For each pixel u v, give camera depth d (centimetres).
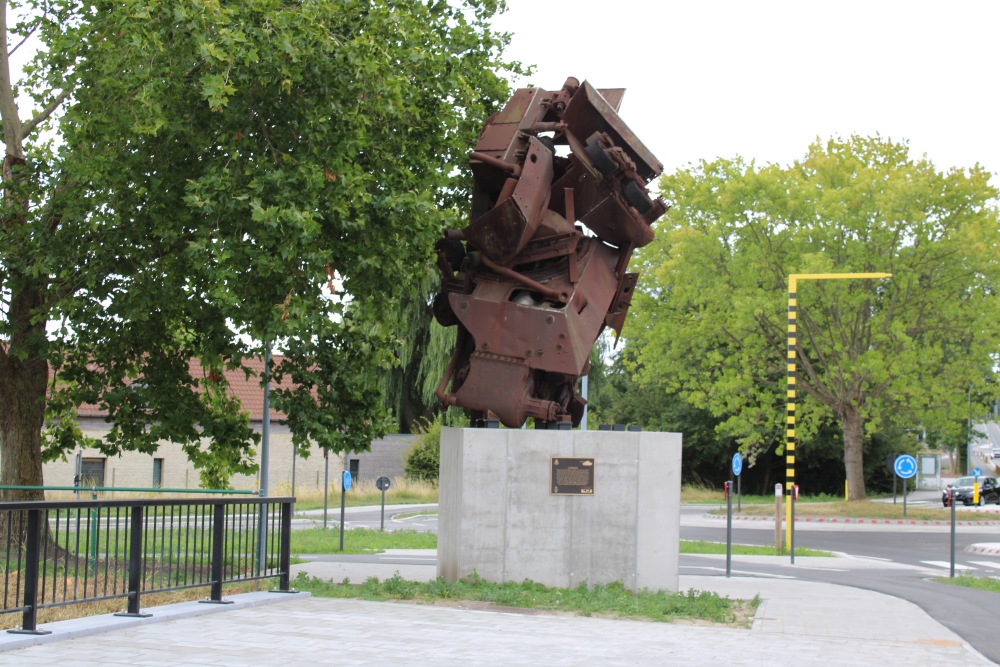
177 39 1378
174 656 844
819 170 4759
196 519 1155
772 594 1645
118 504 1034
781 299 4384
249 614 1119
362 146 1477
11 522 928
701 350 4825
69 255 1529
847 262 4406
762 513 4700
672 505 1437
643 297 4719
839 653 1021
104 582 1041
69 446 1862
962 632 1283
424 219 1484
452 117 1623
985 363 4416
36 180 1603
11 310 1667
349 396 1627
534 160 1438
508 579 1416
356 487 5197
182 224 1488
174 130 1418
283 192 1391
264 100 1469
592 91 1457
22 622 950
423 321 4931
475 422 1513
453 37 1778
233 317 1479
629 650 956
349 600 1263
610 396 6944
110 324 1644
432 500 5231
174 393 1706
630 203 1483
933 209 4441
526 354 1444
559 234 1477
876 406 4538
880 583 1991
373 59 1438
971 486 5803
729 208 4447
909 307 4453
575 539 1426
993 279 4325
